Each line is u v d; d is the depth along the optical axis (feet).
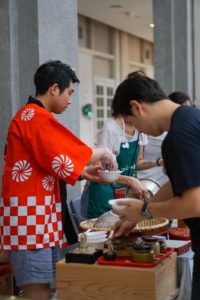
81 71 31.86
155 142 12.36
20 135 7.47
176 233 8.01
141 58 40.88
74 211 10.18
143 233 7.17
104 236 7.13
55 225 7.77
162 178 11.46
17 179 7.52
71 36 12.20
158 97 5.67
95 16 30.66
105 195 9.53
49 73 7.68
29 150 7.44
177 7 19.52
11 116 10.91
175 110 5.43
